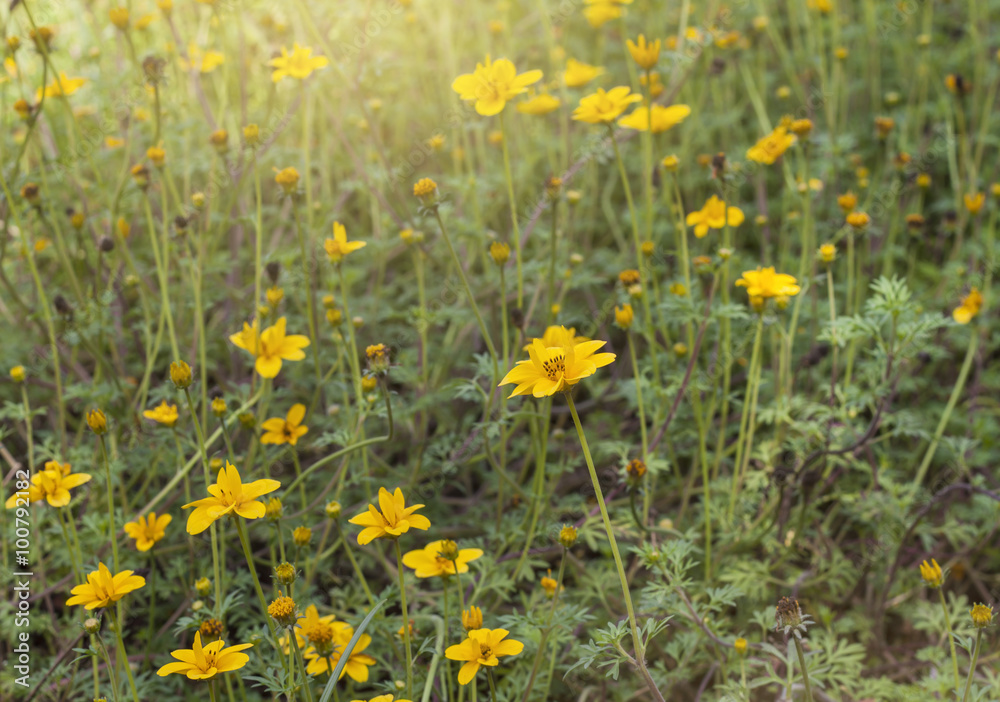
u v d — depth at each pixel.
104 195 3.77
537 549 3.30
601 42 5.79
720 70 4.75
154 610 3.08
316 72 3.90
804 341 4.18
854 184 5.23
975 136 5.35
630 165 5.20
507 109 5.00
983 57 5.54
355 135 5.16
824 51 6.11
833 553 3.42
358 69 3.99
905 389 3.88
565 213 4.40
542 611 2.76
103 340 3.80
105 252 3.67
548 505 3.35
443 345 4.19
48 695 2.89
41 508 3.22
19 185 3.75
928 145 5.38
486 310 4.36
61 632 3.09
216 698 2.15
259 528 3.32
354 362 3.19
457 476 3.91
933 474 4.06
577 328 4.34
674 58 4.20
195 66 4.11
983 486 3.71
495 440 3.76
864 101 5.83
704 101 6.07
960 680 2.95
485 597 3.20
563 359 1.85
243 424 2.89
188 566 3.30
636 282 3.27
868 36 5.73
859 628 3.33
